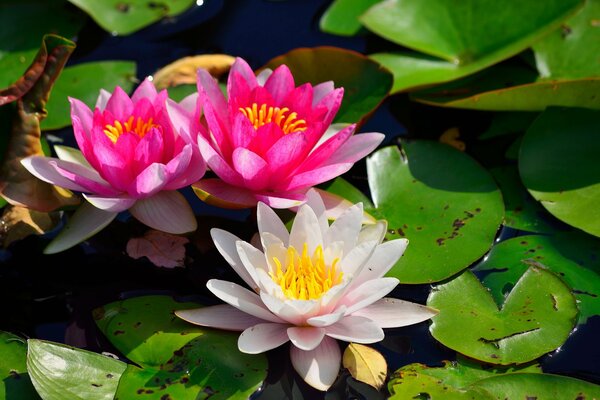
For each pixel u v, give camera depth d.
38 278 1.70
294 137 1.58
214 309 1.52
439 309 1.59
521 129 2.17
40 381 1.37
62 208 1.83
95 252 1.77
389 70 2.12
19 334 1.55
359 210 1.54
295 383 1.43
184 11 2.61
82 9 2.42
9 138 1.82
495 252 1.76
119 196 1.71
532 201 1.91
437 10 2.38
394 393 1.39
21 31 2.42
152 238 1.81
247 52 2.43
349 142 1.81
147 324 1.54
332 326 1.45
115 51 2.44
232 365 1.43
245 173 1.65
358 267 1.46
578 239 1.79
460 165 1.97
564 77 2.24
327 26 2.55
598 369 1.46
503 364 1.45
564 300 1.59
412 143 2.05
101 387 1.39
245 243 1.50
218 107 1.80
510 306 1.59
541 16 2.24
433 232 1.78
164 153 1.74
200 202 1.93
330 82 1.93
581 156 1.95
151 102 1.85
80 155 1.81
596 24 2.33
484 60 2.25
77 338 1.54
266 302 1.38
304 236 1.53
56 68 1.81
